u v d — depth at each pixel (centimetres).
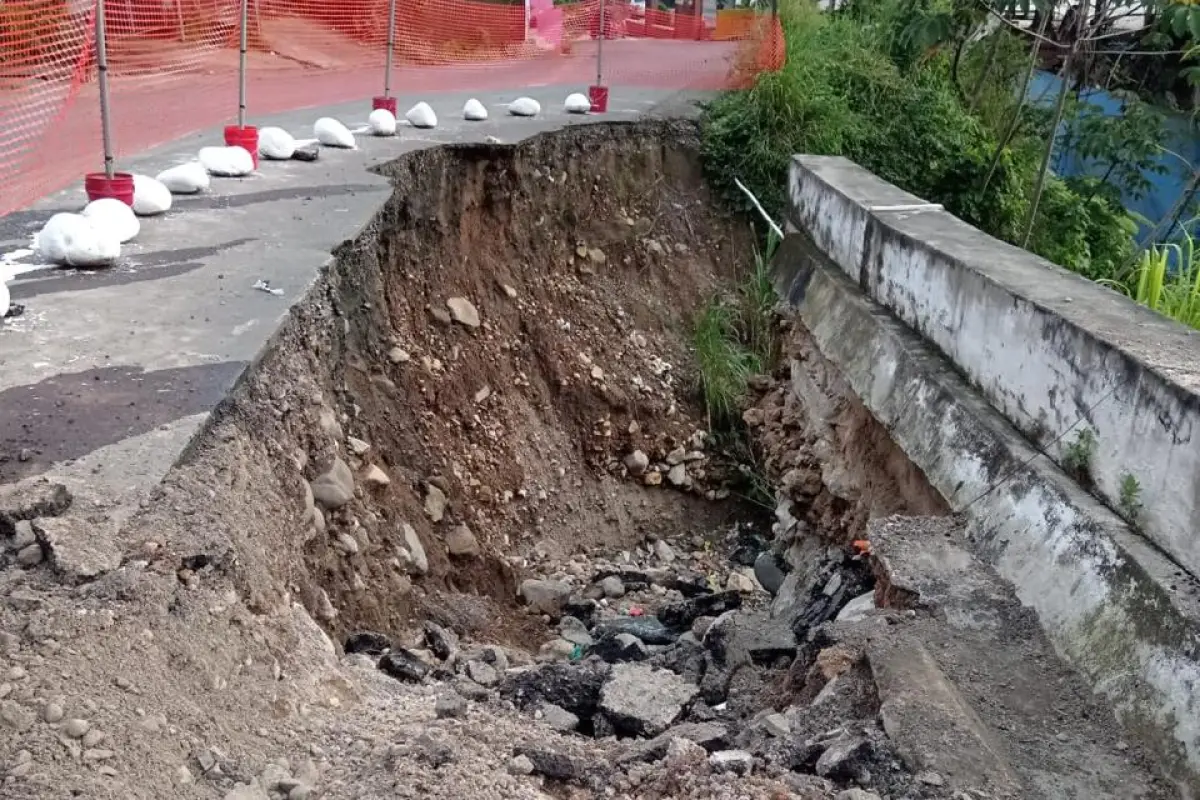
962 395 476
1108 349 368
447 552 660
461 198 829
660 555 844
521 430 809
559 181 946
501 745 301
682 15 1817
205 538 308
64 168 677
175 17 1168
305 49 1373
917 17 1066
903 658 325
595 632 644
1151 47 1145
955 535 414
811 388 709
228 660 288
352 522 498
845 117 1081
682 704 393
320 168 730
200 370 391
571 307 924
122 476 319
